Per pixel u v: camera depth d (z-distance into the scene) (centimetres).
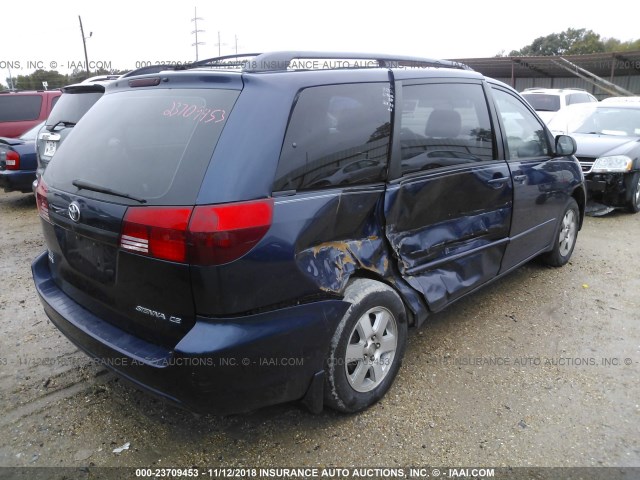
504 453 268
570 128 928
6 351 366
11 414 296
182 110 253
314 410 271
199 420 293
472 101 375
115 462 260
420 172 321
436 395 316
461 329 401
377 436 280
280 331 240
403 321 312
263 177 234
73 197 267
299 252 247
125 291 248
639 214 795
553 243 507
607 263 554
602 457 265
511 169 403
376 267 291
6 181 823
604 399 313
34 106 1174
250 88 245
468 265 367
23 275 521
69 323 276
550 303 450
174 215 222
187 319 232
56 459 261
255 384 238
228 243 220
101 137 278
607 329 403
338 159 271
